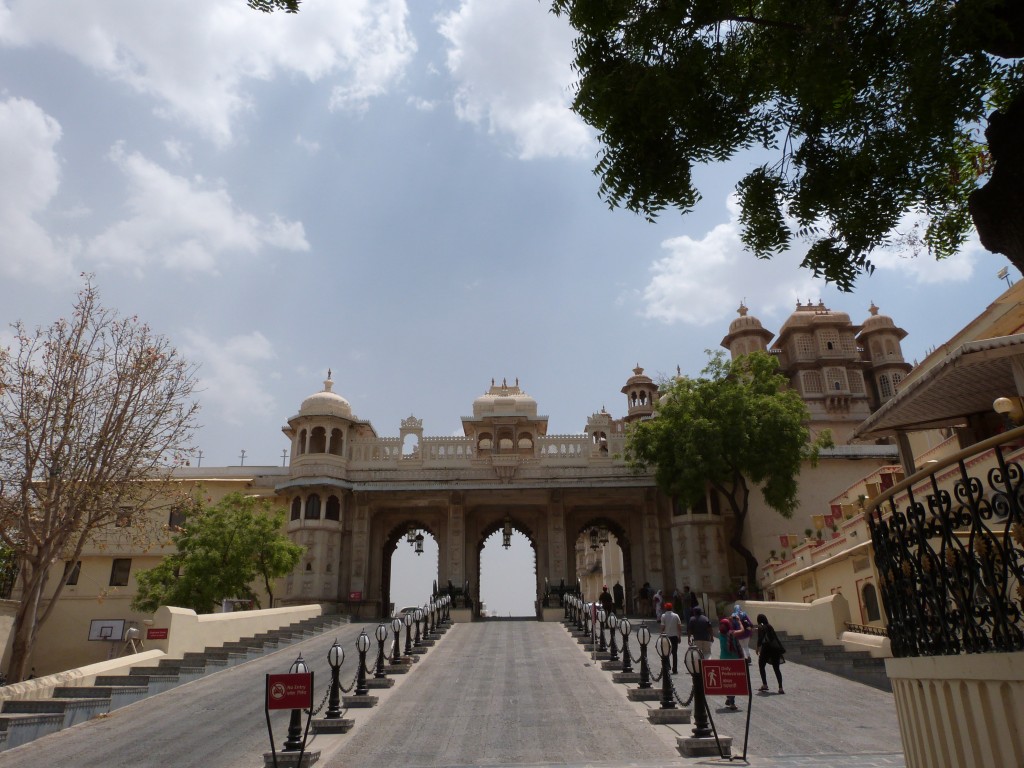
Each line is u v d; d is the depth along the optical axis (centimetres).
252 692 1507
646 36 545
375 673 1515
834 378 4703
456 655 1980
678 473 3005
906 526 465
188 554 2870
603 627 1845
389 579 3672
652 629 2520
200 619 1928
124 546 3447
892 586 492
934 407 1423
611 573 5756
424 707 1288
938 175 549
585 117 576
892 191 554
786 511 2914
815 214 575
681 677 1559
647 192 587
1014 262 438
